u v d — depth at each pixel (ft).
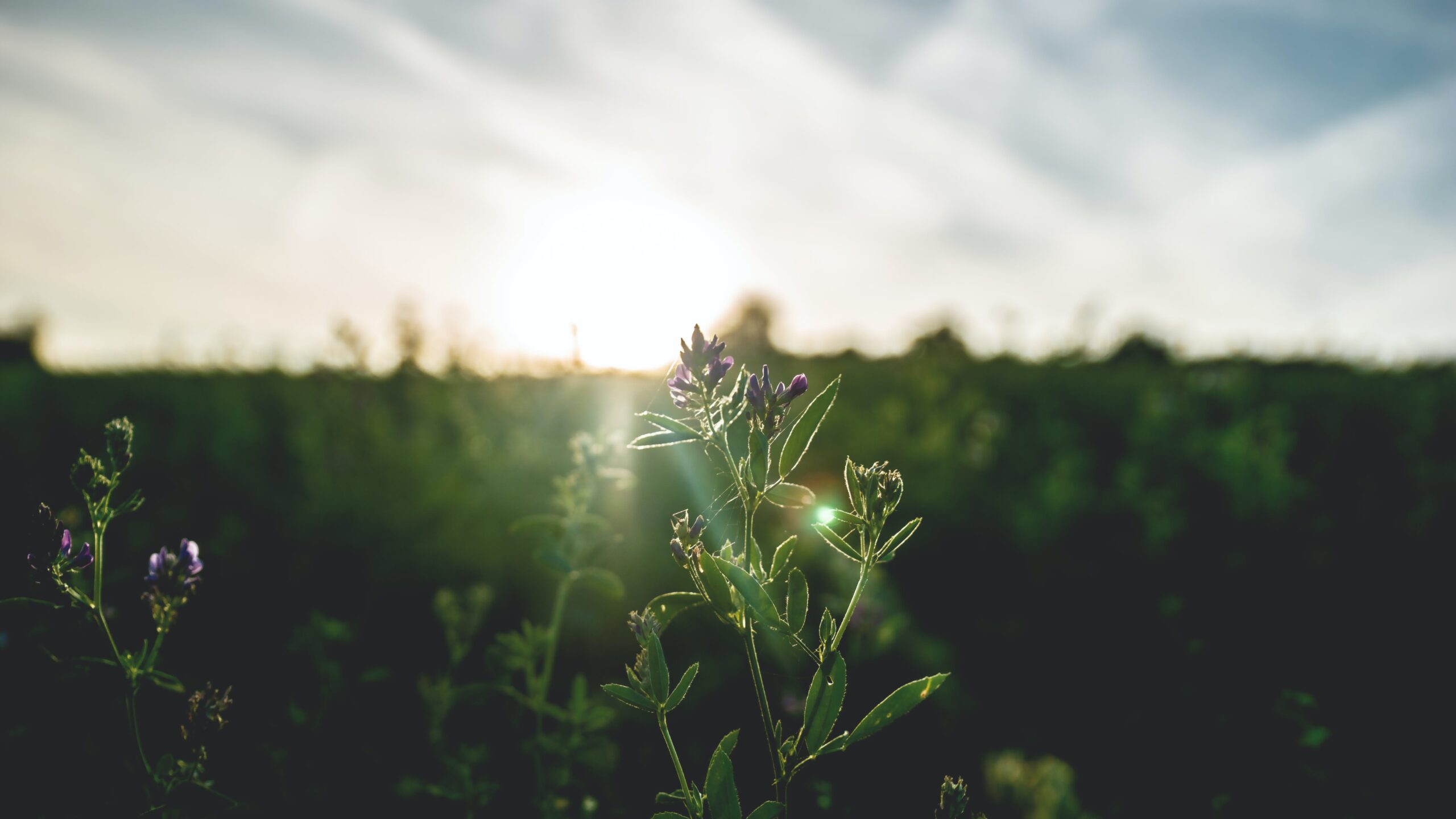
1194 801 8.78
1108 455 31.09
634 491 18.89
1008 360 50.57
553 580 14.90
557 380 24.90
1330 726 10.00
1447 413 28.22
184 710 7.47
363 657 11.58
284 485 20.31
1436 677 12.10
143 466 20.52
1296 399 33.47
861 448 23.70
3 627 7.06
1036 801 10.25
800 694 9.32
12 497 16.31
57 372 42.09
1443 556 16.74
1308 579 15.35
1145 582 16.15
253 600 12.75
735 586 4.43
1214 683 10.11
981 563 18.24
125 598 9.62
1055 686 13.16
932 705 12.16
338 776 8.22
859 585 4.68
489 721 10.23
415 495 17.81
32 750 6.38
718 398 4.79
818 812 7.92
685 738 10.11
